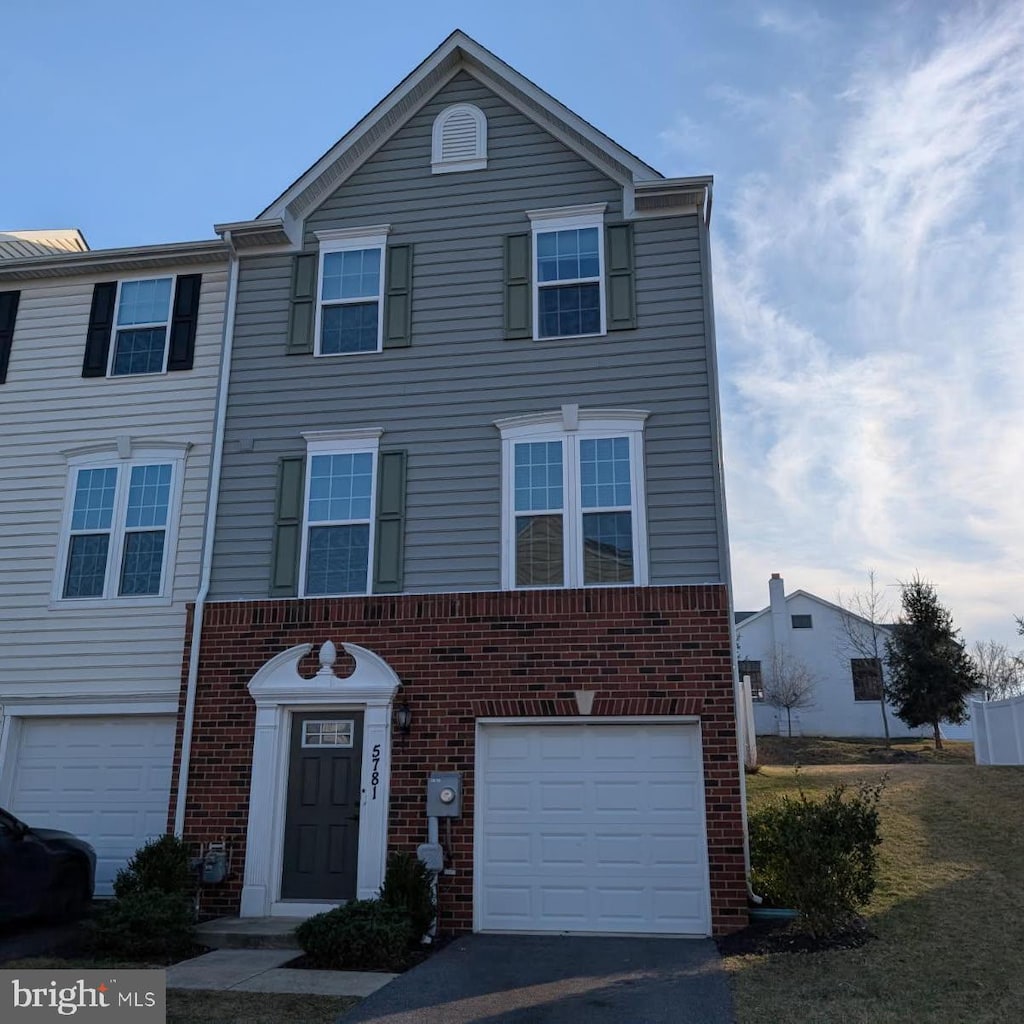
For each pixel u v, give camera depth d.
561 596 11.22
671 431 11.62
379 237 13.17
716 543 11.14
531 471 11.84
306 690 11.43
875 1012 7.10
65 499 13.54
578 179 12.80
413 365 12.54
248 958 9.28
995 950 8.45
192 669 11.84
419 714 11.18
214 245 13.76
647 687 10.80
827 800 9.88
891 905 9.97
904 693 30.30
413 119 13.55
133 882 10.22
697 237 12.25
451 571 11.69
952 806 13.88
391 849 10.80
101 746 12.71
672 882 10.38
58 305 14.46
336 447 12.45
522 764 10.99
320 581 12.05
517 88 13.08
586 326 12.26
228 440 12.79
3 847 9.78
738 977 8.17
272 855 11.05
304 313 13.05
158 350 13.95
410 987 8.06
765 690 34.69
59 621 13.04
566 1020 7.07
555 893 10.55
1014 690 43.03
